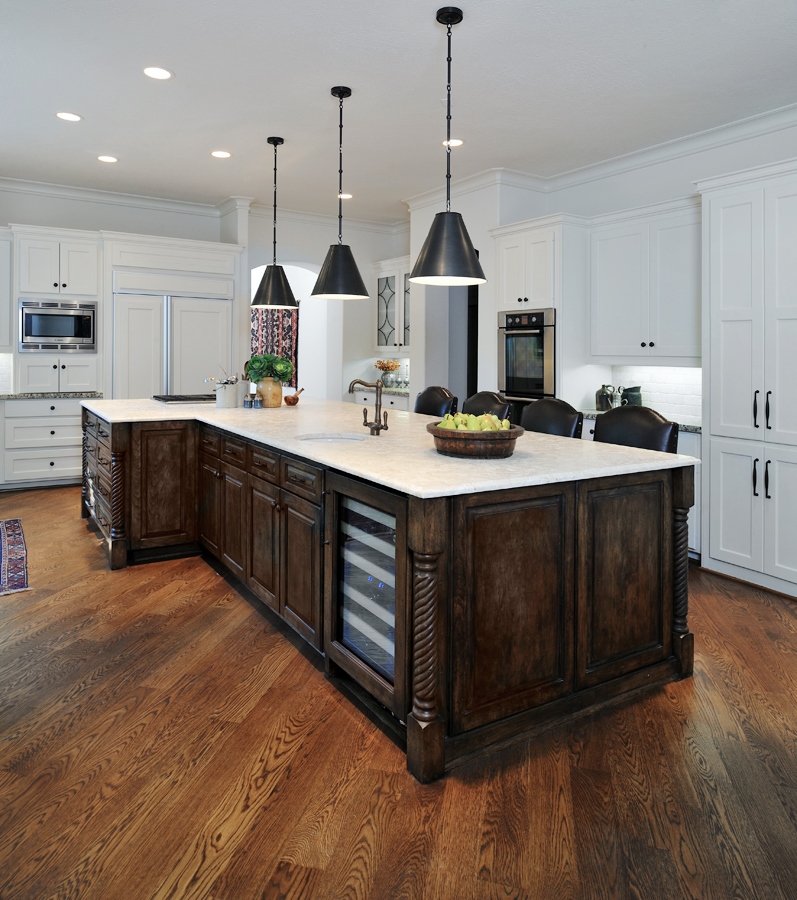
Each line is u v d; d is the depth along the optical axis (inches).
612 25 123.5
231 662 110.0
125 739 87.4
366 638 94.2
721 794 76.7
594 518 93.5
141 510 157.5
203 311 257.8
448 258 109.6
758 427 145.4
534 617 88.6
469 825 71.4
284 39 130.6
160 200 262.8
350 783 78.7
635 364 187.9
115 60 140.6
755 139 171.9
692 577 154.6
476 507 82.0
